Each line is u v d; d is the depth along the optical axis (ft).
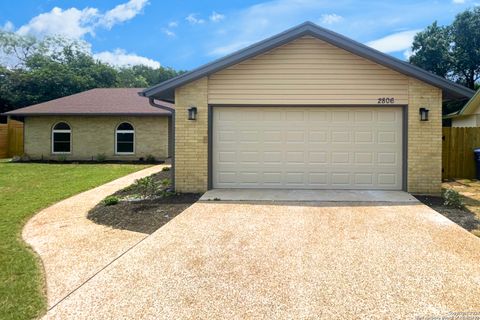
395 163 29.07
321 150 29.55
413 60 106.63
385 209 23.06
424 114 27.86
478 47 102.53
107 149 61.05
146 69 185.37
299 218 20.97
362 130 29.25
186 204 24.99
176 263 14.26
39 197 28.53
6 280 12.76
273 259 14.58
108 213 22.90
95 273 13.41
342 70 28.60
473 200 26.18
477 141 38.27
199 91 29.27
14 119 71.00
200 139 29.35
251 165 29.91
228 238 17.37
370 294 11.51
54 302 11.17
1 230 19.26
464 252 15.19
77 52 142.61
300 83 28.91
